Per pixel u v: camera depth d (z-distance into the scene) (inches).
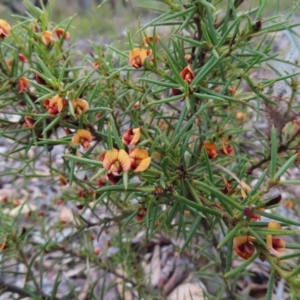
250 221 4.5
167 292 12.1
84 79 6.3
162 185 4.9
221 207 5.2
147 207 6.2
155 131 6.5
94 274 12.8
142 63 5.9
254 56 6.3
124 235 11.9
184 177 5.4
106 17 38.4
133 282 10.9
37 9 7.2
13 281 12.5
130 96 8.4
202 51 6.4
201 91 6.2
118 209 9.6
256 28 5.7
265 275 12.0
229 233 4.4
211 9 6.1
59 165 16.1
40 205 15.2
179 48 6.1
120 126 7.5
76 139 5.8
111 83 7.6
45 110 6.7
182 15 6.1
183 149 5.6
